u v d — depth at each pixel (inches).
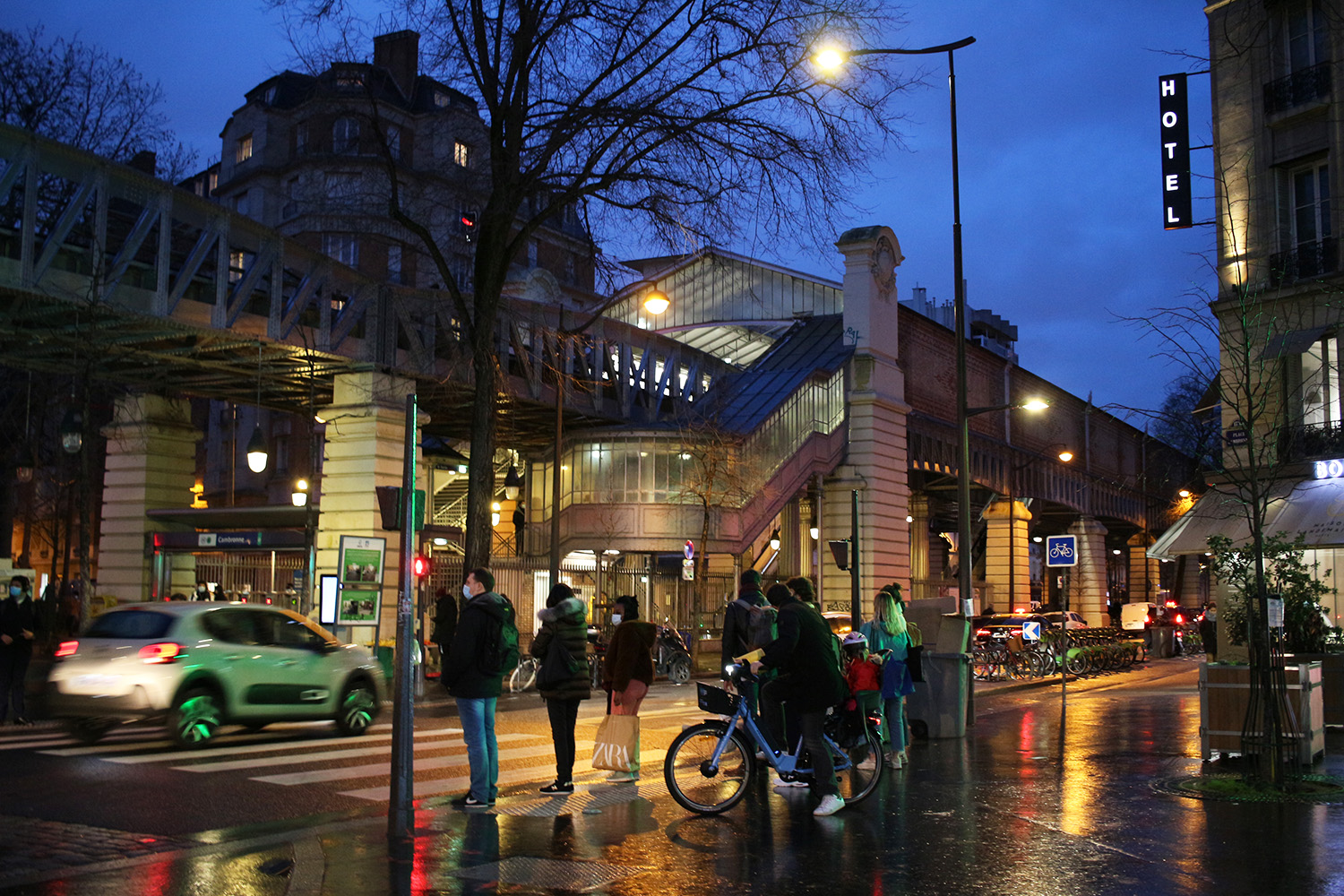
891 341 1784.0
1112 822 360.2
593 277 807.1
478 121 818.2
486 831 343.0
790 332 1845.5
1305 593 600.4
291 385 1249.4
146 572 1325.0
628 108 730.2
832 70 726.5
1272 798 401.1
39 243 1073.5
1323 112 847.7
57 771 448.5
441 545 1209.4
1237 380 477.7
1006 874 288.5
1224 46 908.6
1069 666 1278.3
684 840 331.6
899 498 1759.4
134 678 501.0
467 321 805.2
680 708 806.5
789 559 1744.6
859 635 413.1
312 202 937.5
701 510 1427.2
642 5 738.8
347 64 798.5
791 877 286.4
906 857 309.1
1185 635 1924.2
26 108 1176.2
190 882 274.7
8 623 616.7
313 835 331.6
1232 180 890.1
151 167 1416.1
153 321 916.6
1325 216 853.8
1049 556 841.5
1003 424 2225.6
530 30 748.0
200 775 442.0
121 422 1364.4
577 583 1317.7
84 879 276.7
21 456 1262.3
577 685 415.2
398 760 328.5
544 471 1630.2
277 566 1208.2
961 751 558.9
